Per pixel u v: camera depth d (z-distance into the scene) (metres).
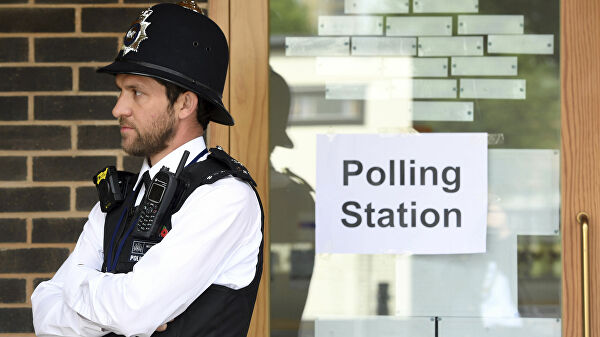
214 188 2.62
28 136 4.41
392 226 4.44
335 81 4.46
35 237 4.40
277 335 4.46
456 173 4.44
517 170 4.45
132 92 2.68
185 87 2.64
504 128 4.46
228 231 2.61
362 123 4.46
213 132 4.45
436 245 4.43
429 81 4.46
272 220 4.46
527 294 4.45
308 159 4.46
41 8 4.42
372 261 4.44
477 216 4.44
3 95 4.41
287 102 4.47
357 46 4.47
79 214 4.40
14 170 4.41
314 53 4.47
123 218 2.75
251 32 4.46
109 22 4.42
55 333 2.65
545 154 4.46
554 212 4.45
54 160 4.40
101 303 2.47
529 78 4.46
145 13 2.73
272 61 4.48
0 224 4.40
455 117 4.46
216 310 2.61
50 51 4.41
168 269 2.48
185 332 2.56
